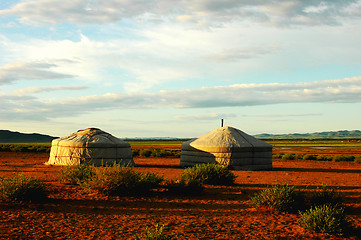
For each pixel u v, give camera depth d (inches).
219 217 363.6
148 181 494.3
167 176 709.3
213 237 293.3
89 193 478.9
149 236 262.1
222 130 1004.6
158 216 364.2
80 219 345.1
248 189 551.5
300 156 1535.4
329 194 412.8
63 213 366.6
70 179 568.4
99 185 469.7
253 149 938.1
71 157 941.2
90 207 398.6
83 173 571.5
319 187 574.6
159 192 500.1
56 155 986.1
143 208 401.4
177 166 1007.6
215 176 594.9
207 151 934.4
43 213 362.0
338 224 301.7
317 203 403.9
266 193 406.9
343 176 763.4
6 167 894.4
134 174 487.8
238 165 916.0
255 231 312.7
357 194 507.5
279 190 403.9
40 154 1581.0
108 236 291.4
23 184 417.1
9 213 352.8
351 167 1043.9
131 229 313.3
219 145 922.1
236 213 382.3
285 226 329.4
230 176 596.7
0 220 324.2
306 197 442.0
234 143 930.7
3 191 400.8
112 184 466.9
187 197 472.1
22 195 404.2
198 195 489.7
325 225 306.0
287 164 1175.0
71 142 948.6
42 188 428.1
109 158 955.3
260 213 382.6
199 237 291.9
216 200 455.5
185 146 994.1
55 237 285.0
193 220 349.4
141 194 479.5
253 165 939.3
